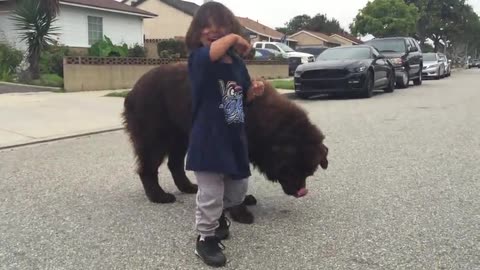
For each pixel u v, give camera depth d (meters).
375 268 3.54
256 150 4.21
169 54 25.27
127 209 4.90
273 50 30.64
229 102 3.43
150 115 4.74
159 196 5.05
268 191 5.41
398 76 19.52
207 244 3.66
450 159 6.72
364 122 10.13
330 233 4.18
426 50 72.69
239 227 4.35
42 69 19.39
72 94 15.20
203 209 3.58
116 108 12.33
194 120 3.51
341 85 14.94
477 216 4.50
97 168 6.62
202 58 3.38
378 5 51.69
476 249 3.81
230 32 3.46
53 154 7.57
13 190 5.60
